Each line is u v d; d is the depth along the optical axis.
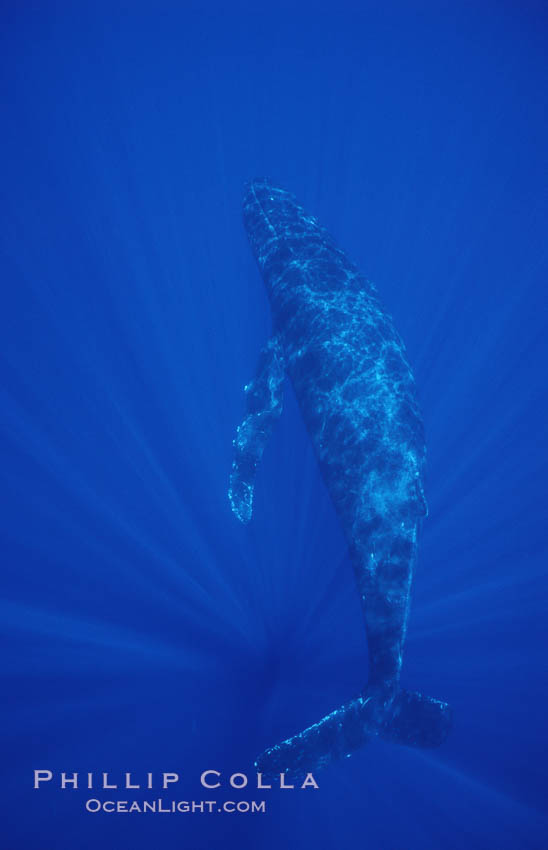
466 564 11.73
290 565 11.49
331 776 10.29
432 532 12.12
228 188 20.58
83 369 15.06
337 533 11.63
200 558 12.00
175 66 23.39
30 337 15.80
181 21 22.48
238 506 9.75
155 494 12.93
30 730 10.69
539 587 11.34
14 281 17.31
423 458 8.41
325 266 10.56
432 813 9.71
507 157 20.70
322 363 9.12
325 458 8.60
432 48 23.16
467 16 22.48
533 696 10.44
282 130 22.81
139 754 10.41
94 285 17.17
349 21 22.52
